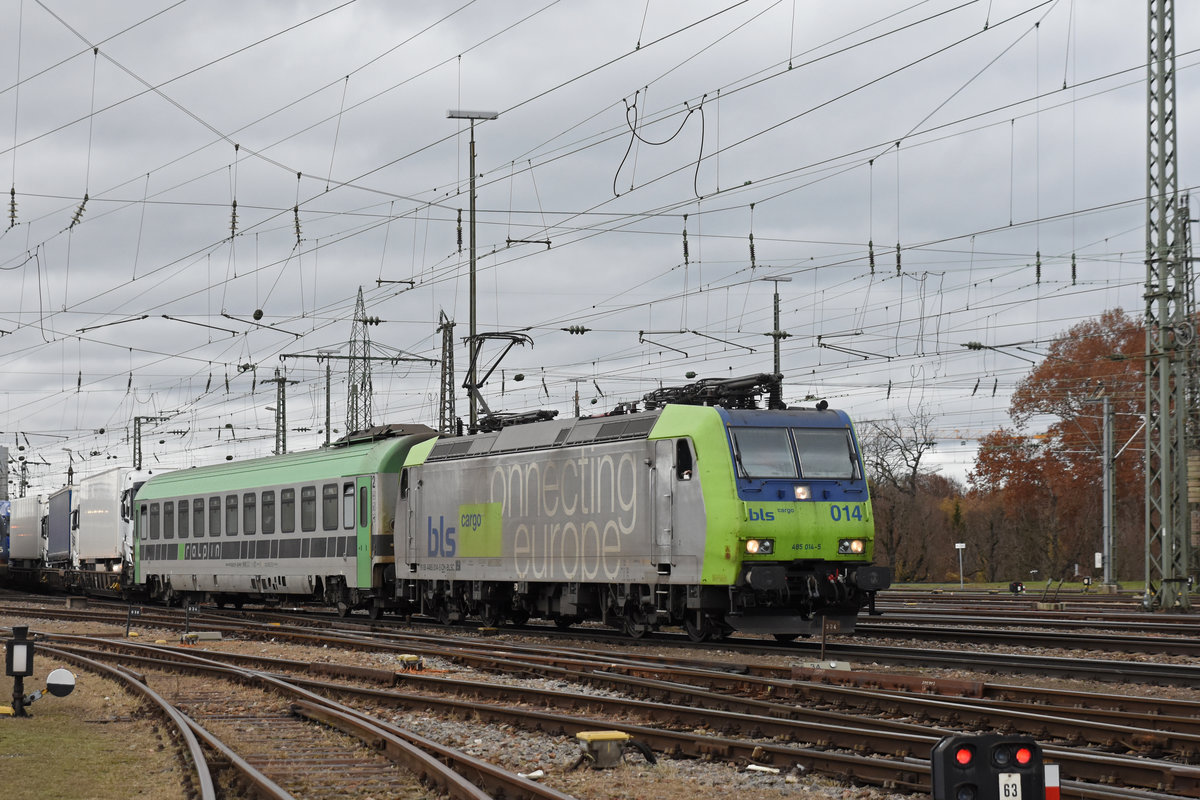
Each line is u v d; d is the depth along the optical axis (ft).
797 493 74.95
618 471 81.76
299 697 57.11
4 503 217.36
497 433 95.61
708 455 75.00
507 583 95.04
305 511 115.44
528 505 89.86
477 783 37.86
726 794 36.17
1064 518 235.20
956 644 78.07
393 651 79.61
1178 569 108.78
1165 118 106.32
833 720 44.78
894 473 286.87
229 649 88.63
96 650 85.71
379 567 106.52
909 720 45.88
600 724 46.32
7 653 52.95
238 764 39.37
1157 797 31.83
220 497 129.90
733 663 63.31
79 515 176.86
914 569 256.32
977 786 22.39
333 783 39.11
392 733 44.91
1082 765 35.32
